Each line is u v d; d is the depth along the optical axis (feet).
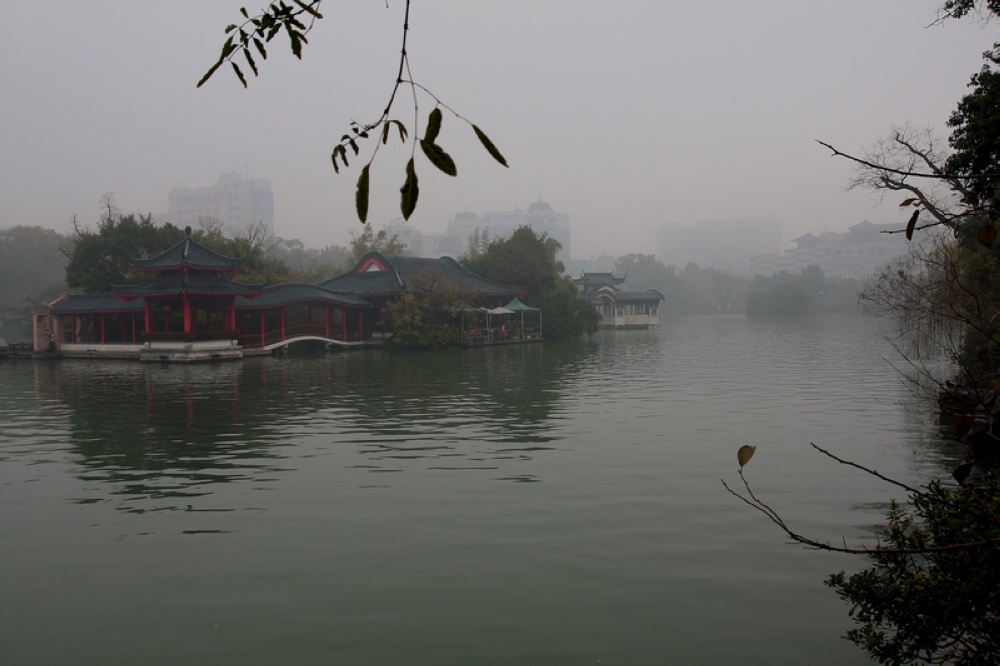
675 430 52.03
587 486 37.01
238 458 44.42
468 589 24.77
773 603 23.48
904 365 97.30
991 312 41.65
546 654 20.52
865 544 28.27
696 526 30.73
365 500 35.09
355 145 8.99
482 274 195.11
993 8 41.01
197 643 21.49
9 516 33.32
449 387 80.12
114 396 74.54
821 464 41.09
